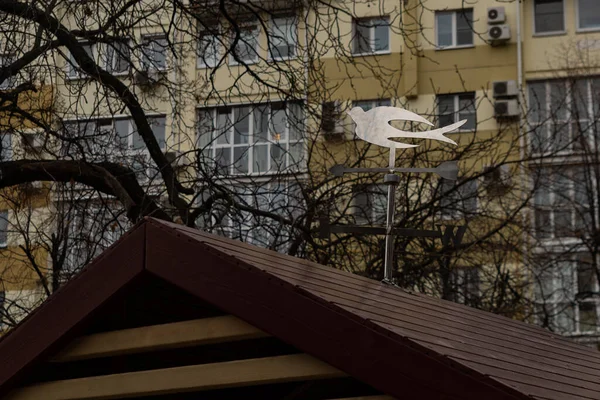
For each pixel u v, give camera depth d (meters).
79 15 14.63
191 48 17.11
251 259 6.07
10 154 18.12
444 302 8.20
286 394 6.47
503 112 36.12
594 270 30.05
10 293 20.94
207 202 16.41
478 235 23.27
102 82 14.50
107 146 16.09
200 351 6.55
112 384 6.39
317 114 17.44
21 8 14.56
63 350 6.55
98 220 16.19
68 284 6.36
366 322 5.38
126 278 6.16
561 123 32.78
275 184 20.31
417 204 20.77
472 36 38.59
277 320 5.63
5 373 6.50
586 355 8.34
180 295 6.41
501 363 5.74
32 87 14.96
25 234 17.41
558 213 32.72
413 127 21.48
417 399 5.16
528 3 38.94
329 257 17.75
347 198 21.47
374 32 38.09
